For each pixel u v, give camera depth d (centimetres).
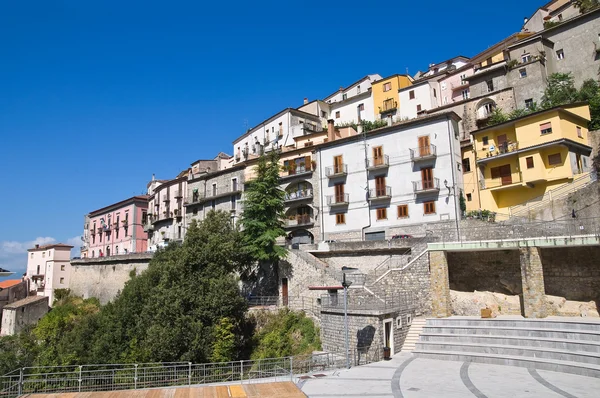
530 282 2422
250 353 3061
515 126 3919
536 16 6531
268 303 3719
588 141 3891
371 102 6719
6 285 8562
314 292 3388
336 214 4597
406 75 6606
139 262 5688
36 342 4381
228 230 3816
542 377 1759
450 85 6072
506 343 2153
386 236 4200
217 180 6066
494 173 4100
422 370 1944
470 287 2908
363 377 1842
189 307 2972
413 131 4172
